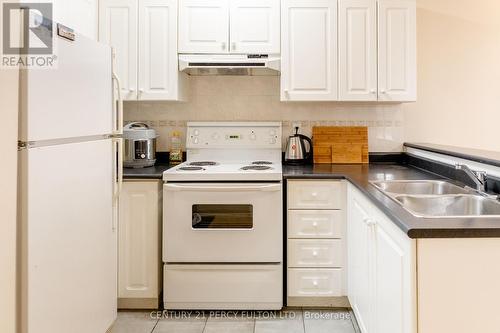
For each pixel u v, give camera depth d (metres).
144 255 2.46
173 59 2.73
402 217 1.29
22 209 1.29
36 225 1.34
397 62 2.72
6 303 1.24
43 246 1.38
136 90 2.74
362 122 3.06
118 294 2.47
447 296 1.18
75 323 1.62
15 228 1.27
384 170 2.63
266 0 2.72
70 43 1.54
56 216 1.46
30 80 1.29
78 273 1.64
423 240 1.17
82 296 1.67
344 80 2.72
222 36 2.73
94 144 1.77
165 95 2.74
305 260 2.44
